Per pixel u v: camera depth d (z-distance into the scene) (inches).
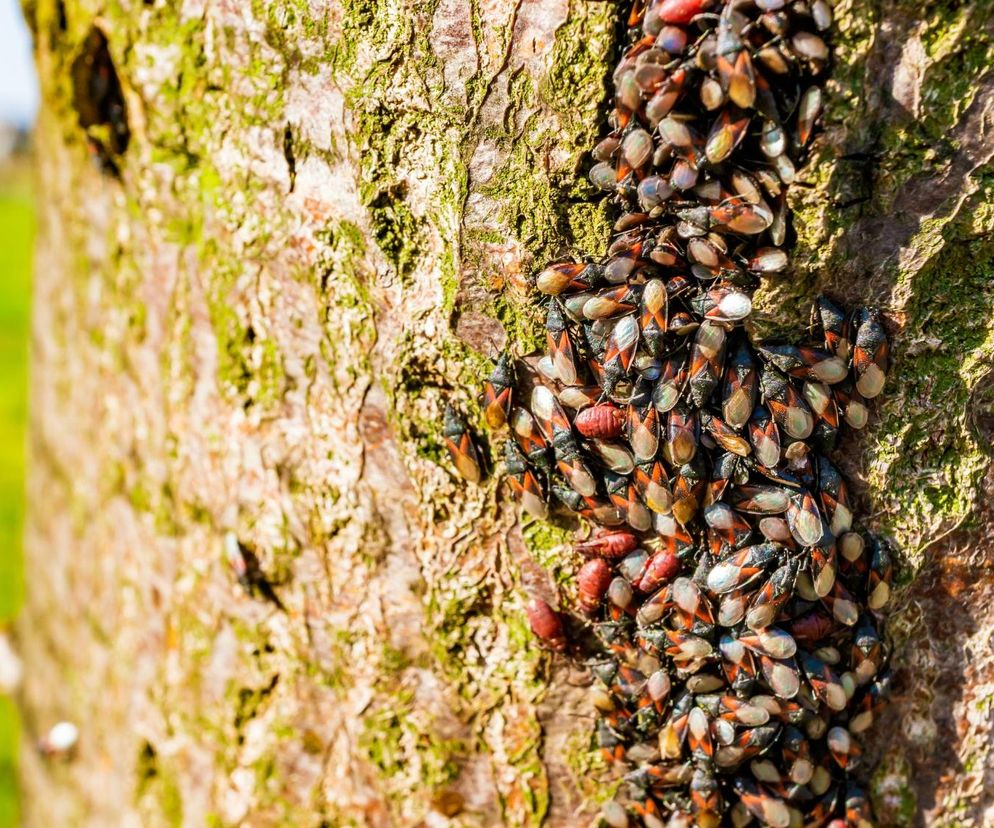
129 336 7.3
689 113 6.0
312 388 6.6
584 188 6.2
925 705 6.6
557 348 6.3
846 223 6.1
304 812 7.1
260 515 6.9
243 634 7.0
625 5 6.1
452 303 6.4
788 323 6.2
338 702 6.9
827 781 6.5
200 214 6.8
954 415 6.3
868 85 6.0
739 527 6.2
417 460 6.6
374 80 6.3
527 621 6.6
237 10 6.5
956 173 6.1
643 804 6.6
